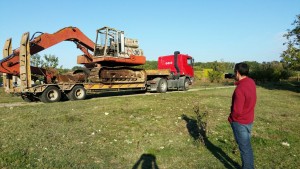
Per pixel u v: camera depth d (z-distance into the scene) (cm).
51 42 1714
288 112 1227
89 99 1686
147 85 2217
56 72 1722
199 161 595
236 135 477
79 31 1848
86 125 901
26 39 1512
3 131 814
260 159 609
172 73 2411
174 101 1531
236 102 463
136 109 1220
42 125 898
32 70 1638
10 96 2089
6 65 1570
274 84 3653
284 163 587
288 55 2450
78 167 541
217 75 4419
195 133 824
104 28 1814
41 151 636
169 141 739
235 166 567
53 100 1557
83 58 1930
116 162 584
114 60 1830
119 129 858
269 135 819
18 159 578
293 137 794
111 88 1864
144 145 704
